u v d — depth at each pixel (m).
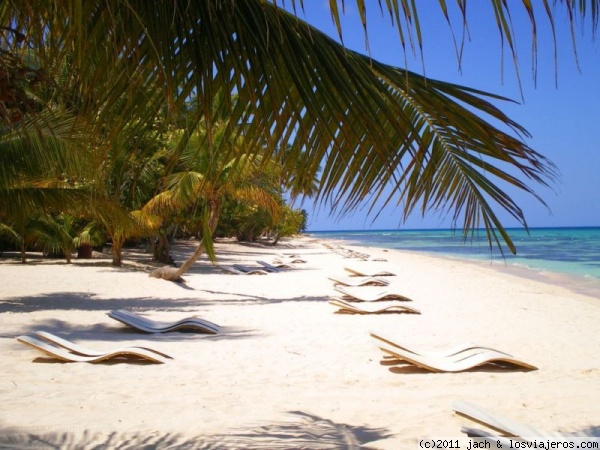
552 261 42.06
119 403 5.69
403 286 20.72
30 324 10.48
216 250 45.19
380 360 8.19
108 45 2.49
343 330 10.78
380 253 50.84
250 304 14.70
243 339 9.65
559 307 15.69
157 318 12.07
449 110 2.51
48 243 24.02
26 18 2.60
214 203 17.00
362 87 2.40
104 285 17.23
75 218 25.83
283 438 4.68
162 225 26.02
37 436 4.61
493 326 11.88
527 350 9.34
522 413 5.62
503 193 2.91
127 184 13.86
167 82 2.39
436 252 57.66
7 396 5.81
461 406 5.34
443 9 1.73
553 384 6.91
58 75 2.73
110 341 9.21
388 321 12.04
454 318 12.82
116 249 23.95
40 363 7.40
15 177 10.02
